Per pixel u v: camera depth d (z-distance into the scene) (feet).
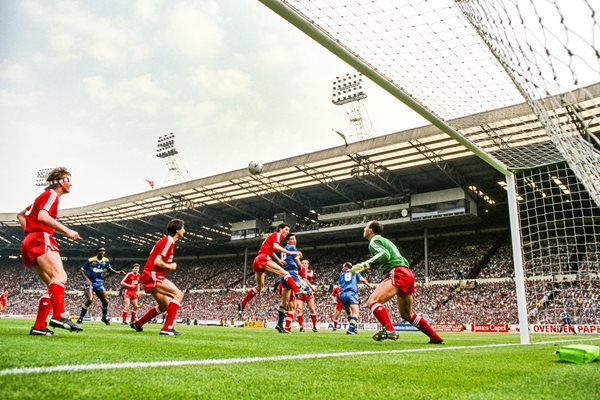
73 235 13.41
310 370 7.73
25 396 4.72
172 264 20.40
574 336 37.65
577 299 47.19
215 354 10.15
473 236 124.88
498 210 118.73
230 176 108.99
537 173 29.50
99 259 38.09
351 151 90.38
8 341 10.63
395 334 18.85
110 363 7.59
